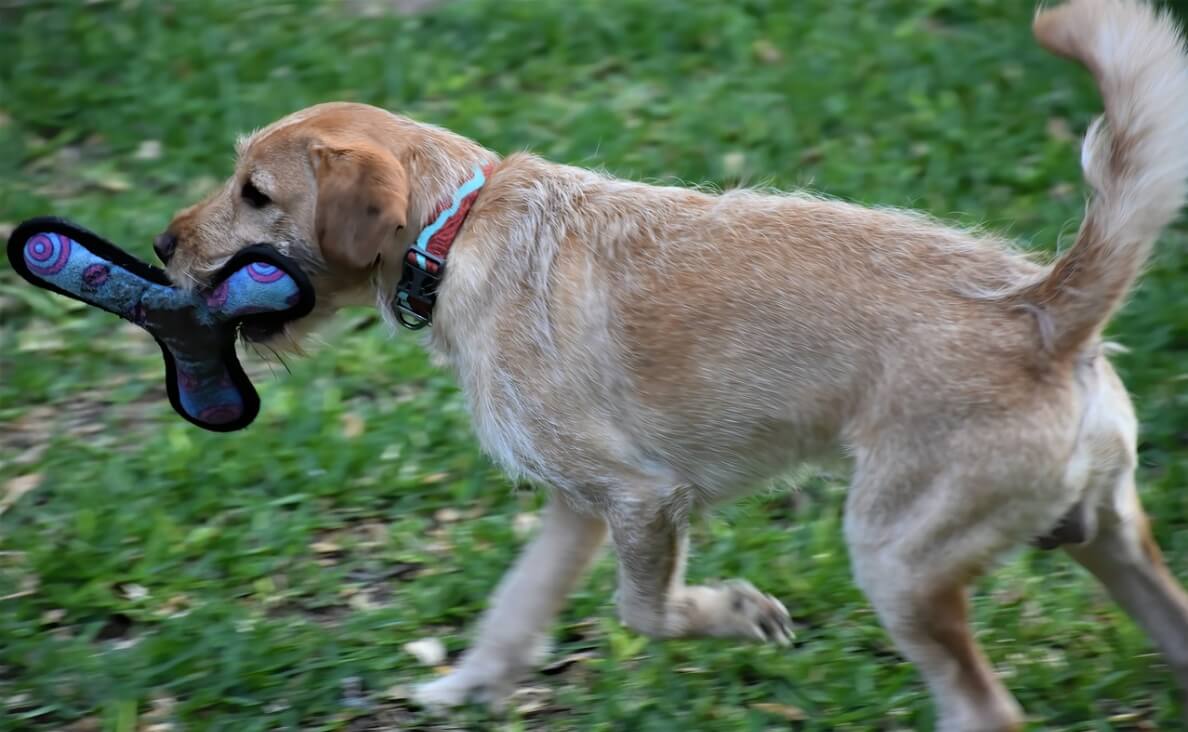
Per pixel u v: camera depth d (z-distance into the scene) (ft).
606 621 24.93
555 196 22.08
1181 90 18.39
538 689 23.61
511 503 28.40
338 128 22.26
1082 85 40.93
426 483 28.76
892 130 39.60
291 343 23.56
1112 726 21.89
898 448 19.40
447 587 25.58
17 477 29.22
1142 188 18.53
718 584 23.68
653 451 21.30
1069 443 19.06
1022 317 19.33
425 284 22.04
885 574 19.65
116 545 26.91
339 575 26.37
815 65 42.80
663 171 38.11
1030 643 23.89
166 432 30.55
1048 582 25.32
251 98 42.65
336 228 21.13
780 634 23.43
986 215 35.68
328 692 23.15
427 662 24.18
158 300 22.80
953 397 19.04
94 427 31.09
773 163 38.32
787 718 22.54
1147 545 21.15
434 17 47.21
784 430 20.70
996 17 45.29
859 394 19.83
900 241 20.49
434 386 31.81
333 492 28.53
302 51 44.98
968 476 18.95
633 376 21.07
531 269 21.56
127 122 42.19
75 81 44.14
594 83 43.24
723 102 41.27
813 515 27.53
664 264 21.17
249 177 22.30
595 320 21.18
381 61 44.24
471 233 21.94
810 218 21.07
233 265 22.04
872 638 24.23
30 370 32.60
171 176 39.65
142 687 23.24
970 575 19.40
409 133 22.52
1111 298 18.84
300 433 30.09
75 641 24.40
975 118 39.73
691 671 23.61
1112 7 18.84
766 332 20.39
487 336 21.61
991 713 19.79
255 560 26.71
